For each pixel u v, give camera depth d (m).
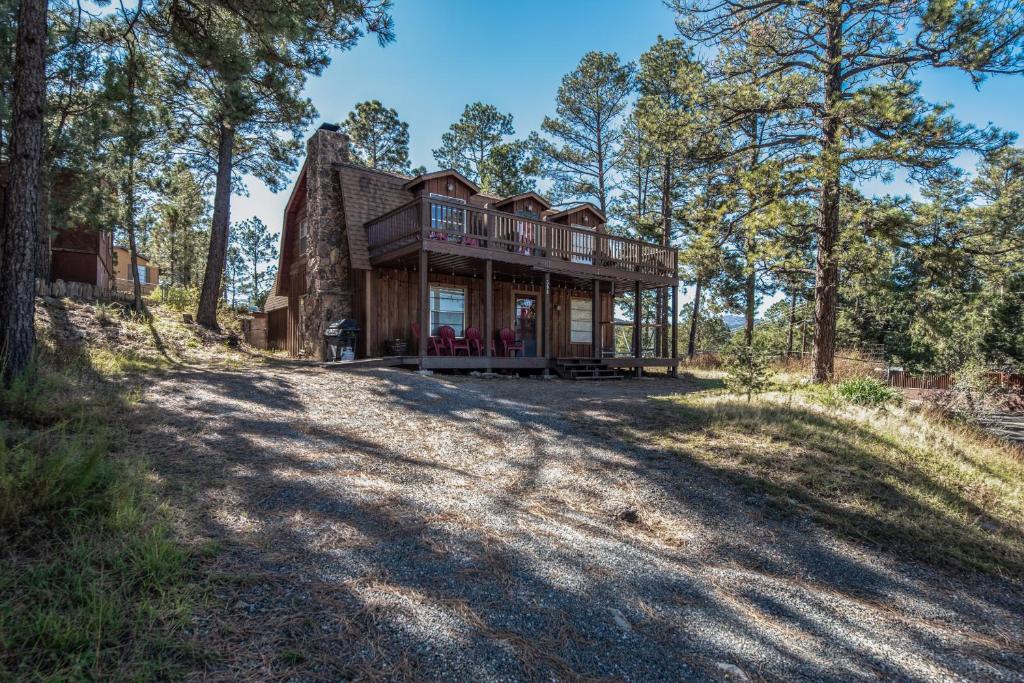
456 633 2.32
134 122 9.81
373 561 2.89
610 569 3.22
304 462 4.48
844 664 2.55
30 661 1.87
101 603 2.14
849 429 7.23
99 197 10.58
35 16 5.97
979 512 5.26
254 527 3.12
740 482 5.18
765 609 3.07
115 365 7.76
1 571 2.34
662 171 23.80
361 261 13.50
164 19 8.62
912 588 3.68
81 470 3.06
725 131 13.54
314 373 9.61
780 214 11.57
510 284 16.11
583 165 25.69
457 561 3.02
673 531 4.20
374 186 14.48
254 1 7.64
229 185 15.56
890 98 10.21
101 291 13.34
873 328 31.52
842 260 11.68
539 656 2.25
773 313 44.19
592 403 8.43
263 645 2.09
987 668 2.74
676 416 7.48
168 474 3.78
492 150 27.34
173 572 2.49
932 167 11.19
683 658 2.39
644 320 37.88
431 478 4.58
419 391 8.39
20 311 5.67
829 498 5.01
